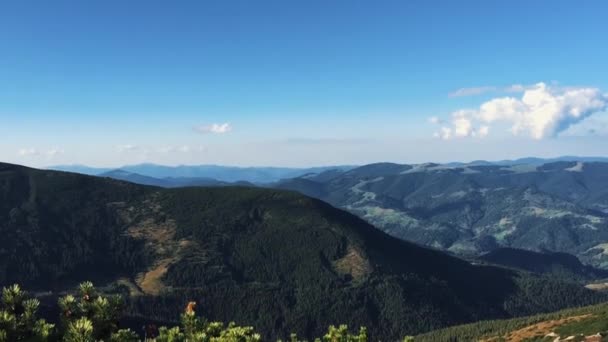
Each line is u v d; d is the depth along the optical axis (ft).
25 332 66.69
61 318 72.54
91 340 67.56
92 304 73.97
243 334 88.79
